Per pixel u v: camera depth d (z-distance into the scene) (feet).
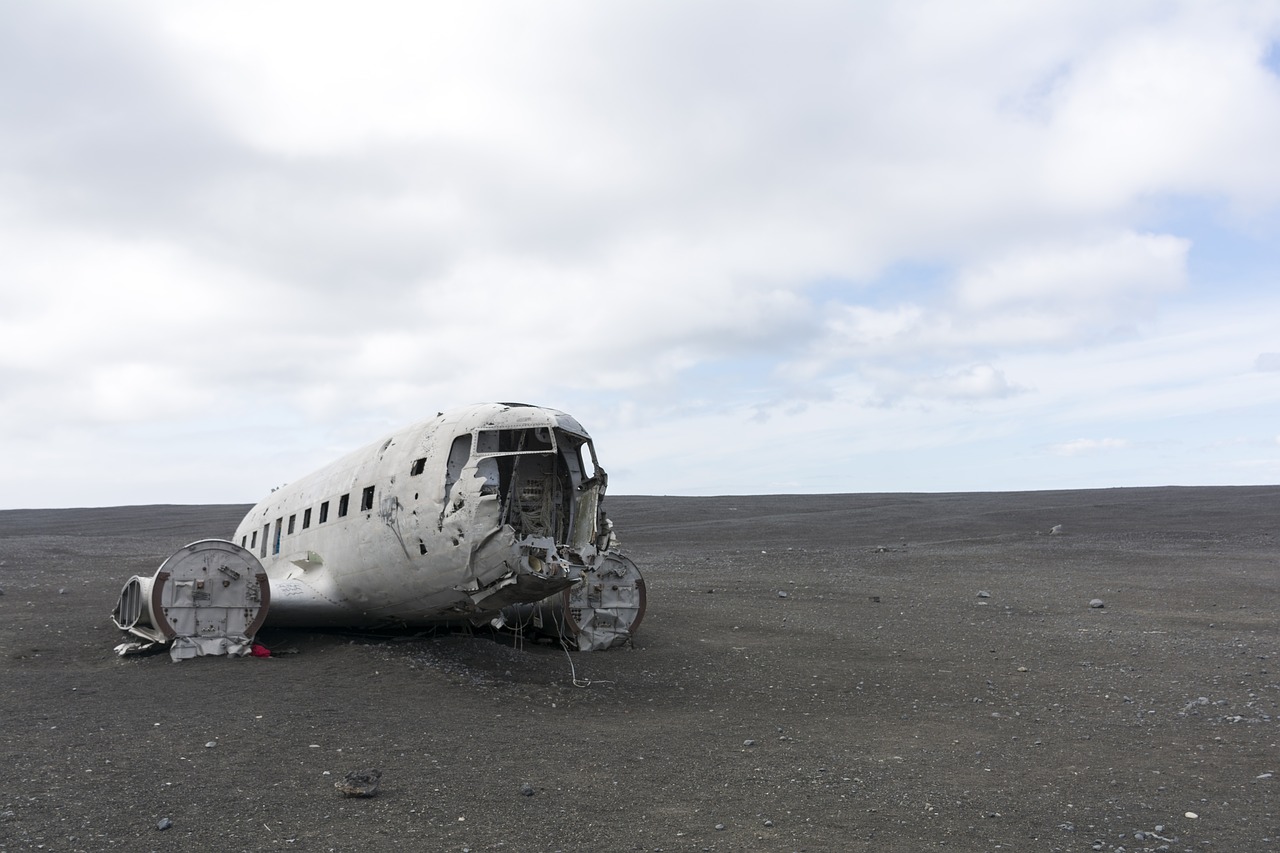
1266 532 125.39
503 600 39.32
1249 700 37.11
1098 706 36.17
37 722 28.81
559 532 41.06
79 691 33.81
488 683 37.09
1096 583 81.25
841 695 38.19
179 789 22.20
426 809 21.42
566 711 33.68
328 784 23.07
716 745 29.09
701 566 100.99
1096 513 160.15
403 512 40.88
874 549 116.57
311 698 33.14
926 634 55.16
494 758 26.27
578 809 21.88
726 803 22.82
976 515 163.73
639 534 148.36
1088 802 23.43
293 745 26.71
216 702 32.12
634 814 21.68
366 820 20.48
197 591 41.16
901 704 36.55
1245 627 57.57
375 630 48.42
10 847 18.04
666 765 26.35
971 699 37.47
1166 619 61.05
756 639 53.16
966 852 19.66
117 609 50.29
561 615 47.75
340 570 45.09
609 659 45.37
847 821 21.59
